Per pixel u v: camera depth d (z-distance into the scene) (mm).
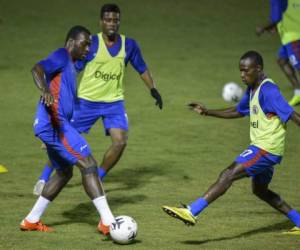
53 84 25719
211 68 66250
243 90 57906
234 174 24938
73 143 25688
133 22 84688
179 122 48312
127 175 36125
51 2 91562
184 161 38938
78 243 25172
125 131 32031
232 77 62938
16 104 52844
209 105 53094
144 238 25953
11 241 25297
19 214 28922
